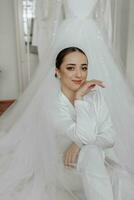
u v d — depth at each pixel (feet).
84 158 2.93
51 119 3.32
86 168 2.84
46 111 3.43
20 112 4.33
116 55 5.32
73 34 4.51
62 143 3.26
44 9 5.67
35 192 3.11
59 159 3.21
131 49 6.39
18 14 6.77
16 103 4.85
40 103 3.67
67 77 3.32
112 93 4.30
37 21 5.94
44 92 3.64
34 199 3.04
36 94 3.88
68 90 3.36
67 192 3.08
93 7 4.74
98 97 3.38
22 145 3.64
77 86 3.30
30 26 6.82
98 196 2.72
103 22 5.30
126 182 3.24
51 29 5.47
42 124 3.44
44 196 3.06
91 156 2.92
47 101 3.50
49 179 3.19
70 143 3.21
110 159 3.48
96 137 3.10
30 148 3.53
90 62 4.29
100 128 3.22
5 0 7.00
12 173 3.40
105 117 3.31
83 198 2.97
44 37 5.80
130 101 4.60
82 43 4.45
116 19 6.51
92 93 3.40
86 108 3.10
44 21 5.75
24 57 7.07
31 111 3.79
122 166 3.58
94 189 2.74
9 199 3.09
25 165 3.45
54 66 3.73
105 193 2.74
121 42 6.67
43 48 5.77
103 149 3.25
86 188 2.80
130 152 3.89
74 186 3.06
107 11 5.36
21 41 6.98
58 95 3.42
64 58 3.32
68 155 3.07
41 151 3.36
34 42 6.24
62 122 3.21
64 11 5.01
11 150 3.81
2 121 4.52
